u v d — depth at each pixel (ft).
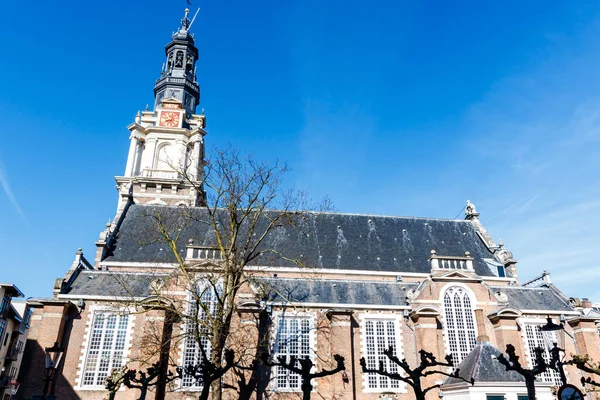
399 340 121.39
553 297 140.36
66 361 108.99
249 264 134.00
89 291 119.24
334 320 118.11
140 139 201.46
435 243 161.48
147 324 111.04
